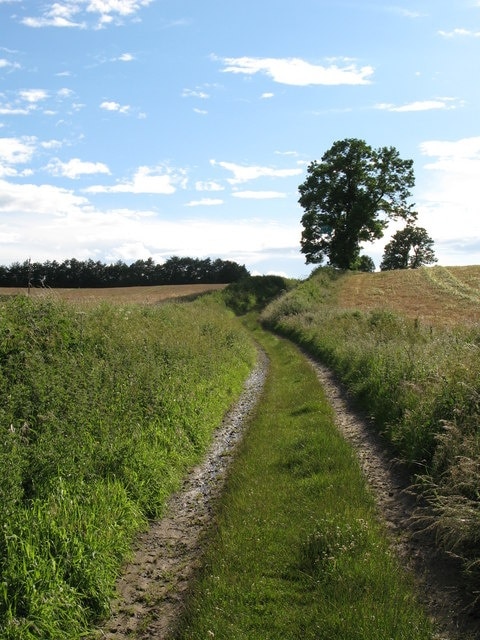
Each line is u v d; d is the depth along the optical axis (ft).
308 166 212.23
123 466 25.09
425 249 341.41
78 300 48.73
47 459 21.63
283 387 53.62
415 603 15.83
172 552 21.43
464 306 134.21
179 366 42.86
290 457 29.25
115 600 18.10
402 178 205.67
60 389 27.35
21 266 184.96
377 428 35.01
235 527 21.65
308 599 16.38
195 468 31.22
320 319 101.24
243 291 190.49
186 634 15.56
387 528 21.21
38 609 15.58
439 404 27.55
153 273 311.88
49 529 18.38
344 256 211.41
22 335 32.22
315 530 19.79
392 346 48.32
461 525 17.98
